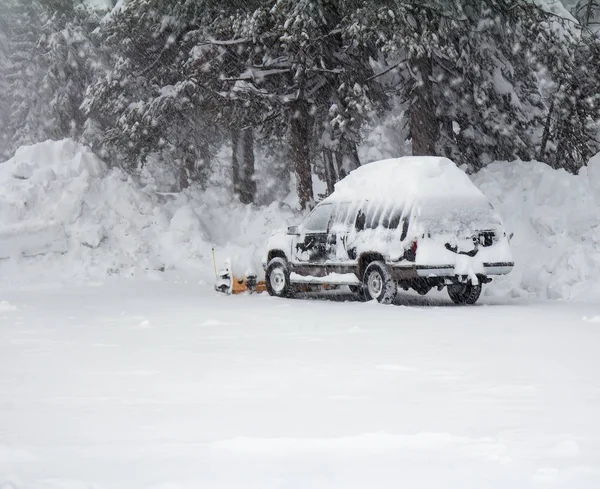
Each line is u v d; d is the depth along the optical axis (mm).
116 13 39219
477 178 27984
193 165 43156
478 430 6969
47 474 5836
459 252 18594
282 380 9578
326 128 33594
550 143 36375
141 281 28234
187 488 5445
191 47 36938
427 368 10281
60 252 28891
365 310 17969
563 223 23312
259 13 31875
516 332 13945
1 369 10570
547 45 31344
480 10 32031
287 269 22016
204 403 8312
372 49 33750
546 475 5551
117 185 31609
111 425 7371
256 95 32906
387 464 5949
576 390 8758
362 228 19875
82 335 14117
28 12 69062
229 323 15766
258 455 6254
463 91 34031
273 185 64250
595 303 19531
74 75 54531
